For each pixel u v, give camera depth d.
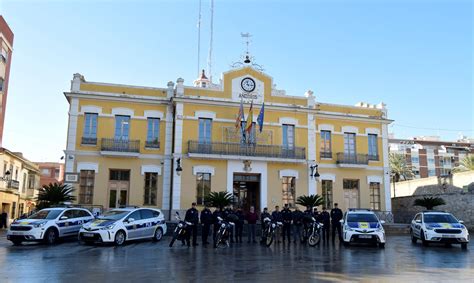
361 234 16.47
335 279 9.18
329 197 27.95
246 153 25.97
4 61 32.69
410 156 76.75
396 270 10.55
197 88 26.22
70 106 25.12
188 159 25.42
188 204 25.00
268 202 26.11
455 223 17.19
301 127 27.47
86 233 16.03
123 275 9.45
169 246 16.27
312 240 17.11
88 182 24.80
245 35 27.62
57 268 10.40
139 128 25.91
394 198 35.69
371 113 29.81
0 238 20.19
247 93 26.95
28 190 44.09
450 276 9.68
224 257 12.99
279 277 9.38
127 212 17.61
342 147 28.83
